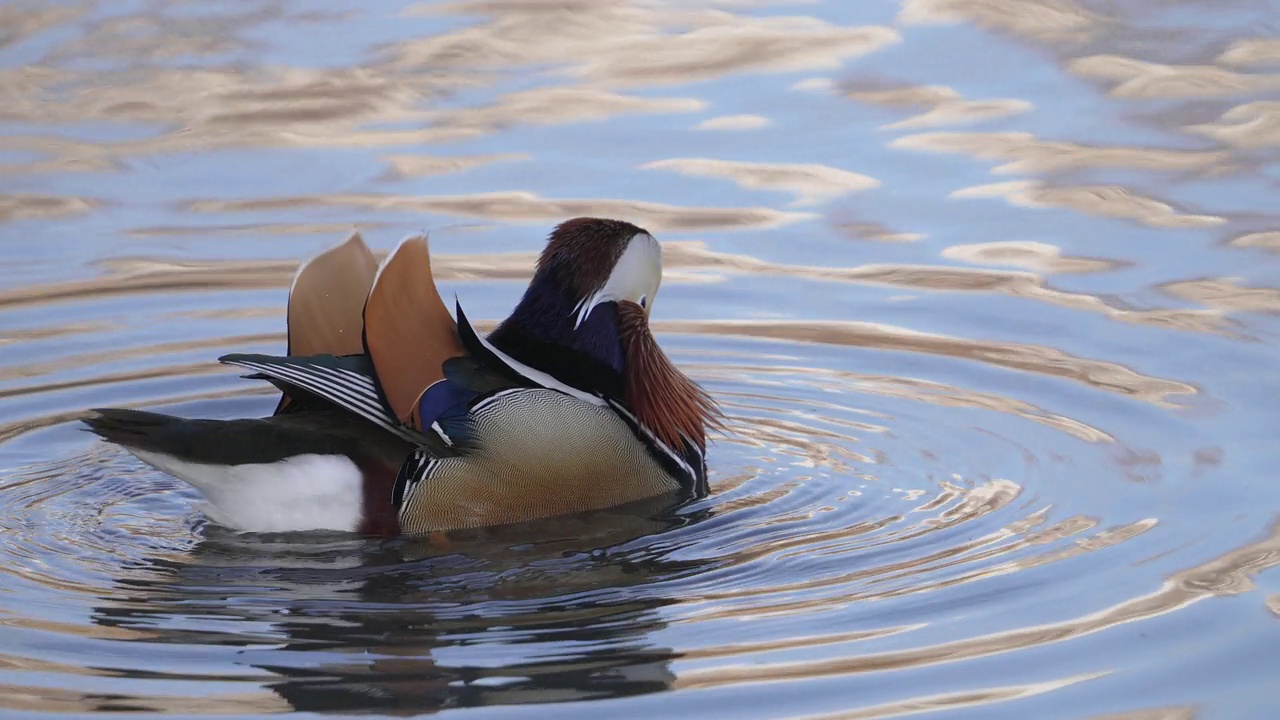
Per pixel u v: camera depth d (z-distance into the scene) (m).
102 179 17.27
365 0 22.84
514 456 10.20
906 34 21.09
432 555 9.87
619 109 18.91
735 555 9.80
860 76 19.72
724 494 10.84
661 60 20.41
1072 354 13.06
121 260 15.38
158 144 18.17
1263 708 7.76
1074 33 20.92
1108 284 14.44
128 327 13.92
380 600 9.13
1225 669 8.12
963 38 20.78
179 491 10.87
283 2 22.72
